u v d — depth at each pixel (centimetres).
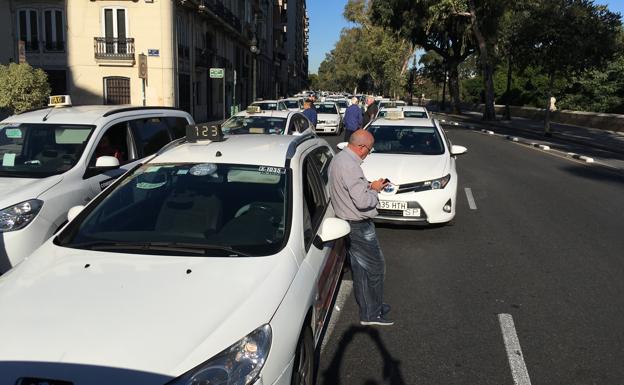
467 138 2409
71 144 616
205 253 333
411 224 756
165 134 774
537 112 4147
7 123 639
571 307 525
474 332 468
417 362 415
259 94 6494
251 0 5497
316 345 371
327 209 458
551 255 689
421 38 4956
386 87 7494
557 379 393
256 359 259
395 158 820
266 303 285
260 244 346
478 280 596
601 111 3838
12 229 501
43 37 2925
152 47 2941
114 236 358
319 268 374
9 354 246
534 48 2539
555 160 1675
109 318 267
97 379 235
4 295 290
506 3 3688
